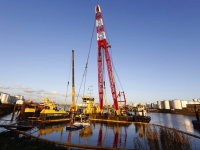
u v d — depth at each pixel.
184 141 14.92
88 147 20.48
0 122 40.12
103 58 65.81
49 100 57.50
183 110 166.75
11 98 153.38
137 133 34.28
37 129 34.50
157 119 96.25
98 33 65.81
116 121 58.75
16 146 17.22
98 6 66.94
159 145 15.48
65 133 31.56
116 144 23.53
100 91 66.75
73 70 70.50
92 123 53.06
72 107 66.19
